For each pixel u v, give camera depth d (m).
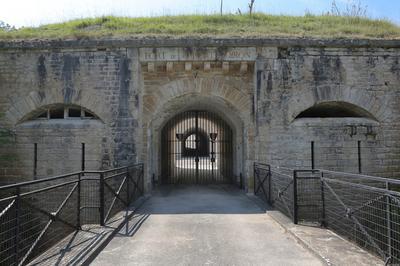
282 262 4.79
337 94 10.11
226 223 7.00
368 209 7.05
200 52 10.04
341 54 10.17
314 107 10.63
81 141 10.10
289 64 10.09
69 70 10.13
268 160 9.95
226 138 14.62
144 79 10.45
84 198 8.89
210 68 10.43
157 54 10.06
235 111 11.14
